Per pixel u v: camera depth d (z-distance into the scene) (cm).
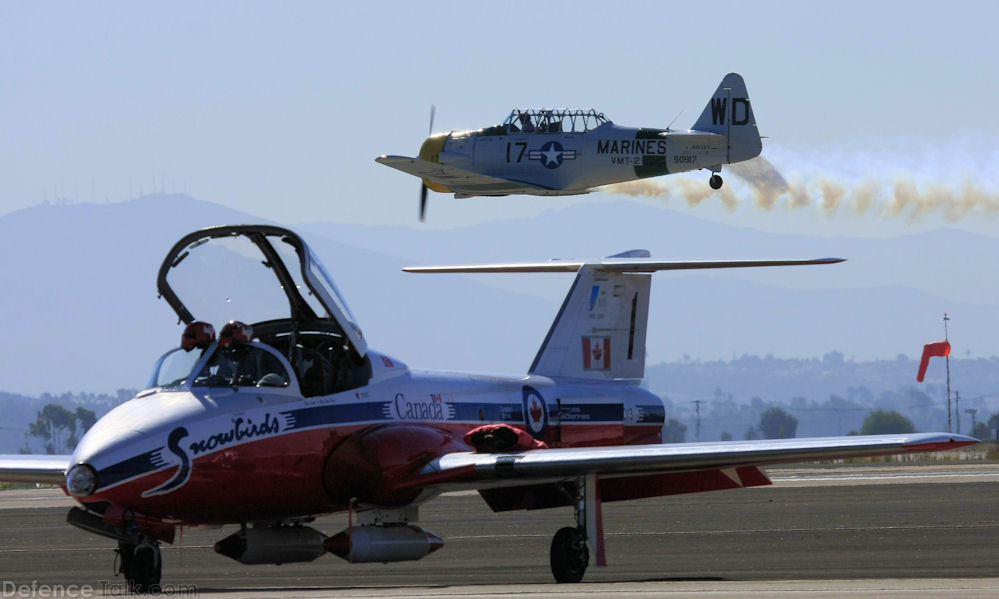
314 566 7200
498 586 5472
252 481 5638
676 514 10344
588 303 7719
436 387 6688
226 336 5788
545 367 7544
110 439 5297
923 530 8481
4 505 13838
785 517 9775
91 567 7275
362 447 5994
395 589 5294
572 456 5869
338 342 6172
